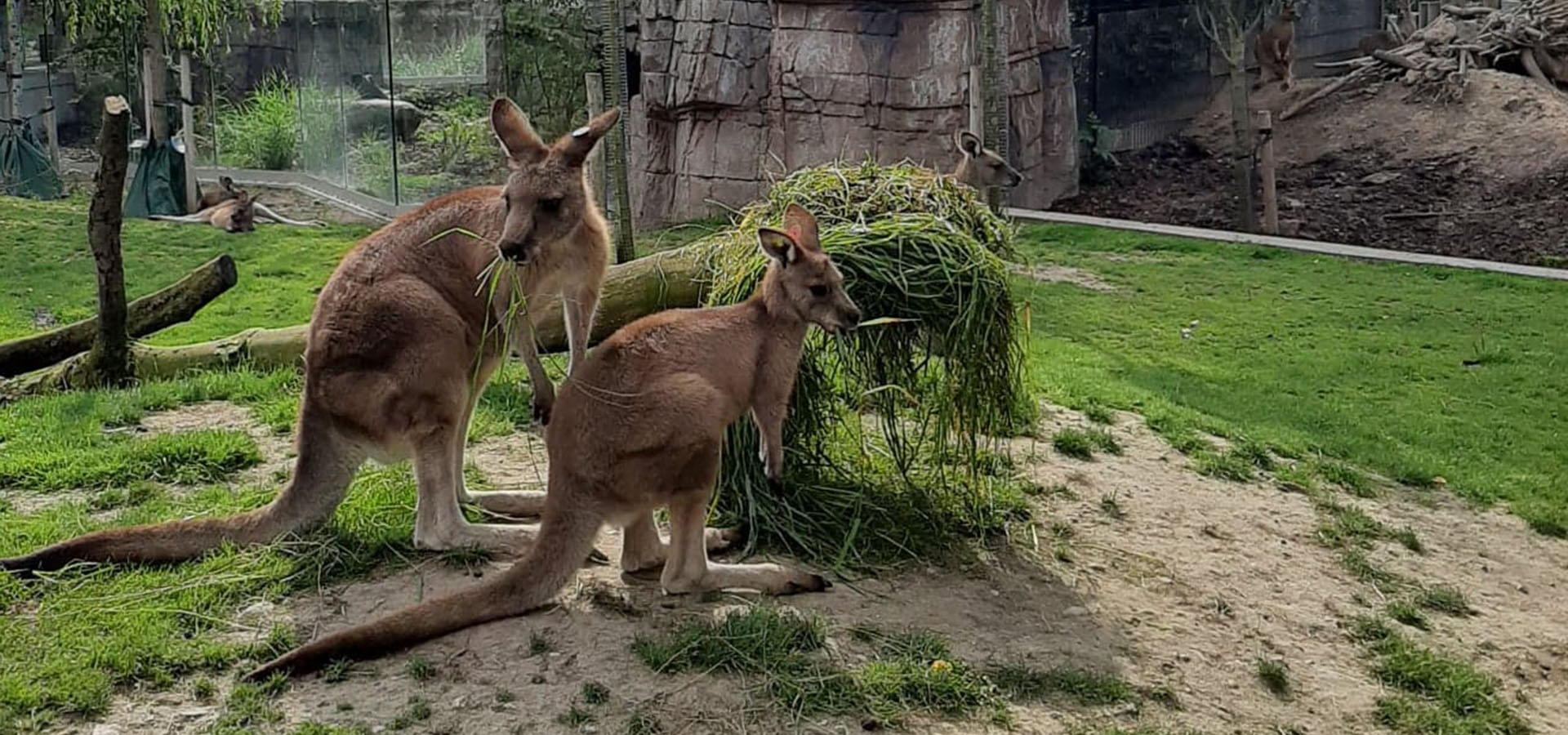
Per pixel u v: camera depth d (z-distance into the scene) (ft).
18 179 63.72
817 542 20.67
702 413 17.35
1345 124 71.10
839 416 22.17
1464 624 23.20
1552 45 70.85
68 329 30.30
